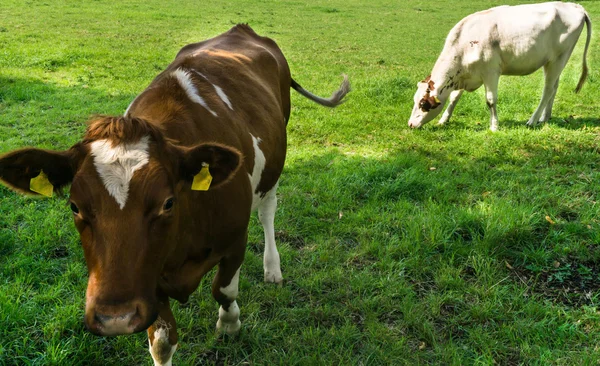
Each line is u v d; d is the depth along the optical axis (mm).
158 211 2094
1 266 4125
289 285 4148
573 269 4297
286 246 4637
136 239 2033
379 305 3871
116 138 2146
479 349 3457
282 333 3582
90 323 1980
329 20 23281
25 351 3256
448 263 4379
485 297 3924
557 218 5055
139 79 11008
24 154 2094
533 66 7855
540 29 7590
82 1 24734
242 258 3195
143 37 16766
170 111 2709
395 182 5672
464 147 7102
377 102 9758
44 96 9211
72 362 3170
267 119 3561
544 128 7832
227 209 2809
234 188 2838
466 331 3605
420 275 4246
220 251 2959
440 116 9070
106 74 11266
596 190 5609
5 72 10867
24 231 4551
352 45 17438
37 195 2322
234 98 3320
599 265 4332
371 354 3385
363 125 8227
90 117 2371
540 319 3705
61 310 3559
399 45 17812
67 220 4828
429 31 21156
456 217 4922
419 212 5105
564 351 3359
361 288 4039
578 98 9898
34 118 7863
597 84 11094
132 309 1998
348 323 3664
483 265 4285
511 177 6016
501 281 4094
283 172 6238
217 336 3539
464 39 7766
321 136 7727
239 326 3562
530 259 4398
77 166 2174
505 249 4480
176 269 2689
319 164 6469
